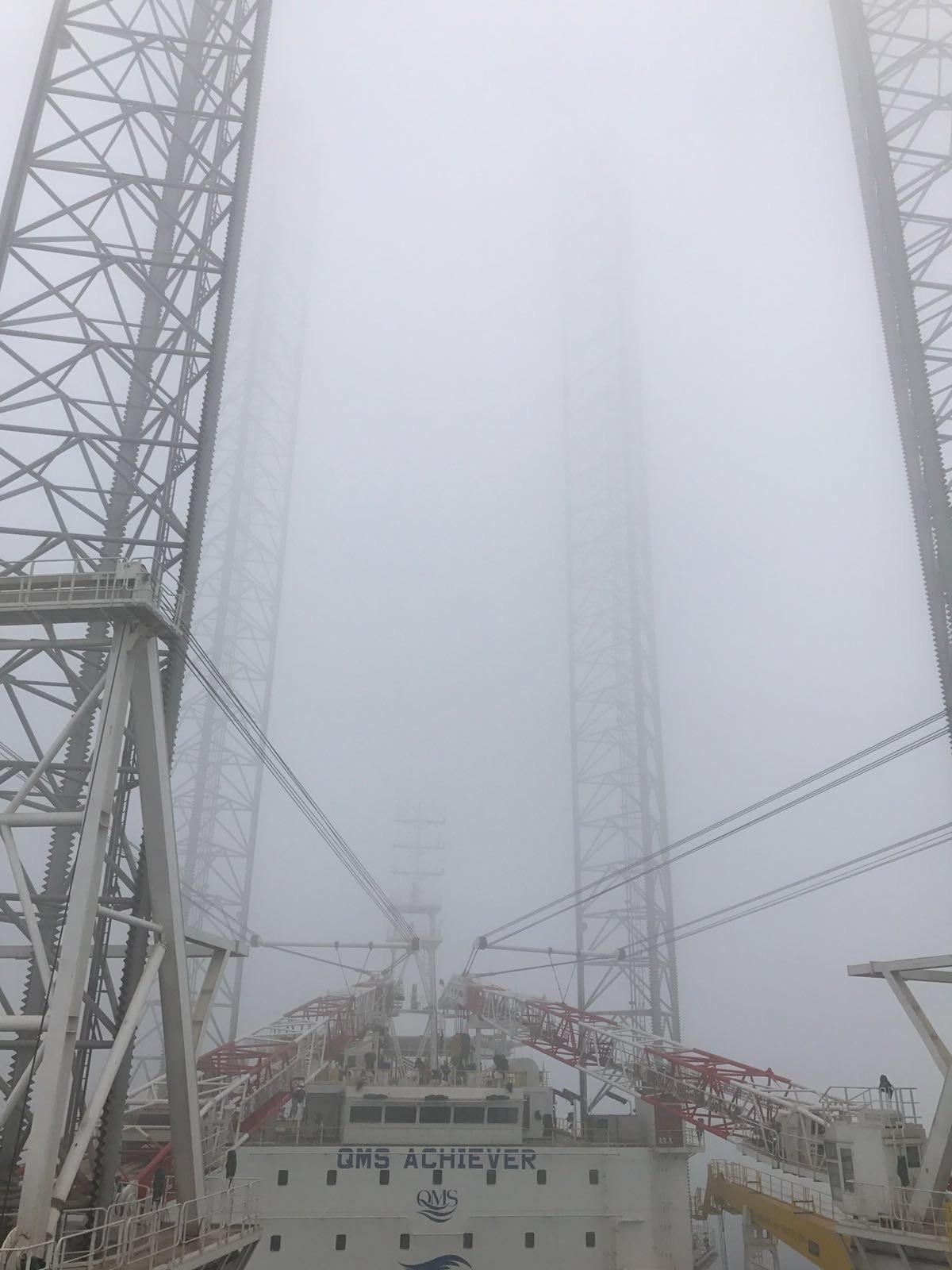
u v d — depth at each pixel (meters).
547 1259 38.84
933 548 33.47
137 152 31.88
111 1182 22.45
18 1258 15.95
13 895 25.17
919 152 38.38
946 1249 26.14
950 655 32.31
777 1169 40.16
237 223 32.00
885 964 30.84
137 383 31.38
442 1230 38.81
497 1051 61.88
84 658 28.92
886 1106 33.31
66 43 32.09
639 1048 47.06
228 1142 37.84
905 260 36.09
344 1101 42.81
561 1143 42.53
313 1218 38.59
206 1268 21.88
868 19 40.16
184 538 28.14
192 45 35.22
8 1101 18.17
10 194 29.77
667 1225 39.75
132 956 23.47
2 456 28.11
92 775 19.28
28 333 29.02
